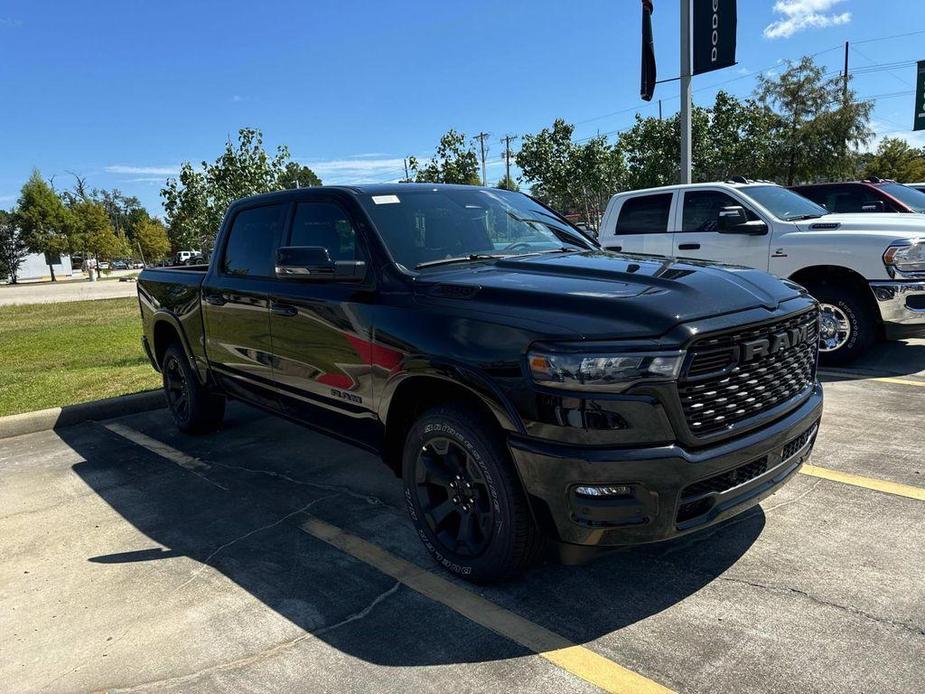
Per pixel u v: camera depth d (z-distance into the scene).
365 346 3.45
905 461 4.33
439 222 3.99
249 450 5.42
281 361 4.20
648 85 13.34
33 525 4.15
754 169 27.30
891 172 42.19
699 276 3.04
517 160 27.61
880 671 2.43
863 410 5.41
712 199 8.03
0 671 2.72
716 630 2.73
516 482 2.87
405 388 3.32
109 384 7.84
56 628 3.01
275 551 3.65
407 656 2.68
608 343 2.58
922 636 2.61
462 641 2.76
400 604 3.06
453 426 3.03
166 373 6.01
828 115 26.89
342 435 3.88
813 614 2.79
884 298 6.51
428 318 3.15
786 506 3.79
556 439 2.64
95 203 68.31
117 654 2.79
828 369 6.91
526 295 2.94
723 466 2.69
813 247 6.96
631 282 3.00
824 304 6.95
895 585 2.97
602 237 9.02
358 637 2.83
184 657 2.75
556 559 2.89
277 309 4.16
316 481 4.68
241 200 4.97
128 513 4.27
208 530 3.96
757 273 3.32
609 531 2.63
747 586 3.03
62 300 26.78
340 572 3.39
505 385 2.75
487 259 3.75
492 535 2.97
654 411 2.55
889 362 7.07
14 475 5.10
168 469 5.07
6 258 61.50
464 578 3.21
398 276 3.49
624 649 2.65
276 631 2.90
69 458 5.46
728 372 2.72
